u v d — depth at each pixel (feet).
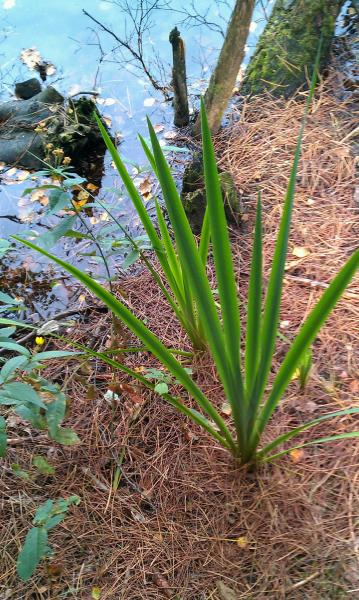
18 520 2.72
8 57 6.52
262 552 2.49
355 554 2.44
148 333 2.19
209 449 2.88
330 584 2.37
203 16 6.77
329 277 3.67
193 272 1.96
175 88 5.12
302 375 2.97
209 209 1.82
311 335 2.02
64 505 2.39
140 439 2.99
